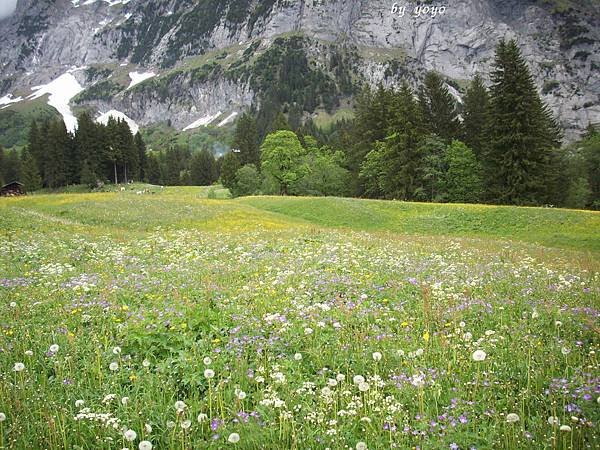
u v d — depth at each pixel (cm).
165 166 15262
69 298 1012
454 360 665
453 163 6278
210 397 550
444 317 851
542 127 5700
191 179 15325
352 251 1822
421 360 663
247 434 493
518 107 5528
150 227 3550
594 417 497
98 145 11331
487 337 763
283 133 8381
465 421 491
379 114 7938
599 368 607
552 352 674
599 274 1424
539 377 610
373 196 7600
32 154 11494
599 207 7575
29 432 514
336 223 4497
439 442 464
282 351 712
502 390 601
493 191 5722
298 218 4609
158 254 1902
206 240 2361
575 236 3459
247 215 4144
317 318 835
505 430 490
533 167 5528
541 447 469
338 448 470
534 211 4047
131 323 804
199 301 980
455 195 6347
